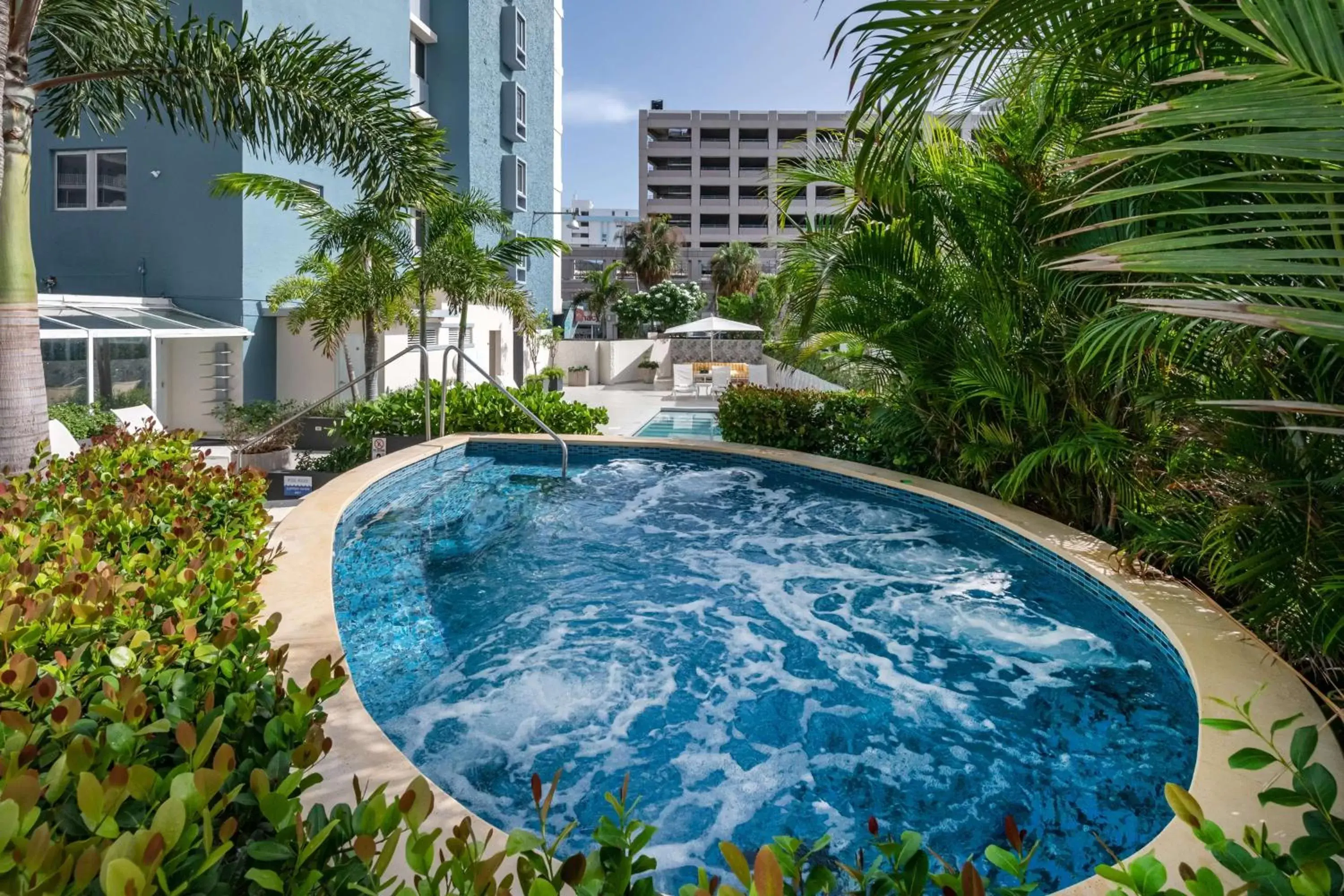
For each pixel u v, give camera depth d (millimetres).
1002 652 4852
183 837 1165
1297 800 1417
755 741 3908
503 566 6523
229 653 2023
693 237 55969
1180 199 3469
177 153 13555
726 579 6250
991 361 6680
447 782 3510
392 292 11664
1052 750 3758
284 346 14664
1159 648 4348
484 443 10734
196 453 5652
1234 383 3811
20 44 5750
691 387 22266
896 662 4762
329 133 7840
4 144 4680
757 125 55062
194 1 13141
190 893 1184
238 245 13578
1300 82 1207
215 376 13750
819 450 10281
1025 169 5934
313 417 12469
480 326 19359
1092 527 6625
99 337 11047
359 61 7758
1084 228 1336
